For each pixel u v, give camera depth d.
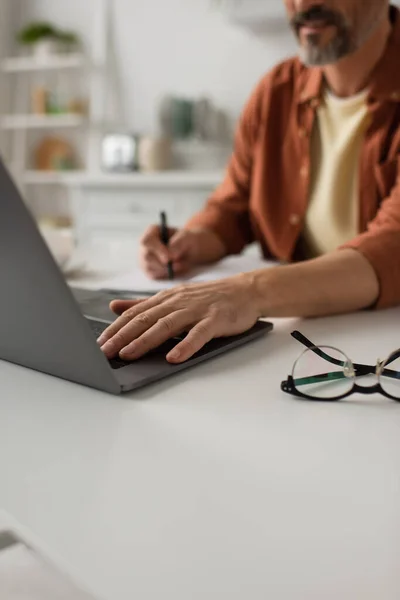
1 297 0.47
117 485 0.33
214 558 0.27
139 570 0.26
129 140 3.15
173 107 3.09
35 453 0.37
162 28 3.26
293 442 0.39
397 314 0.77
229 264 1.23
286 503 0.31
